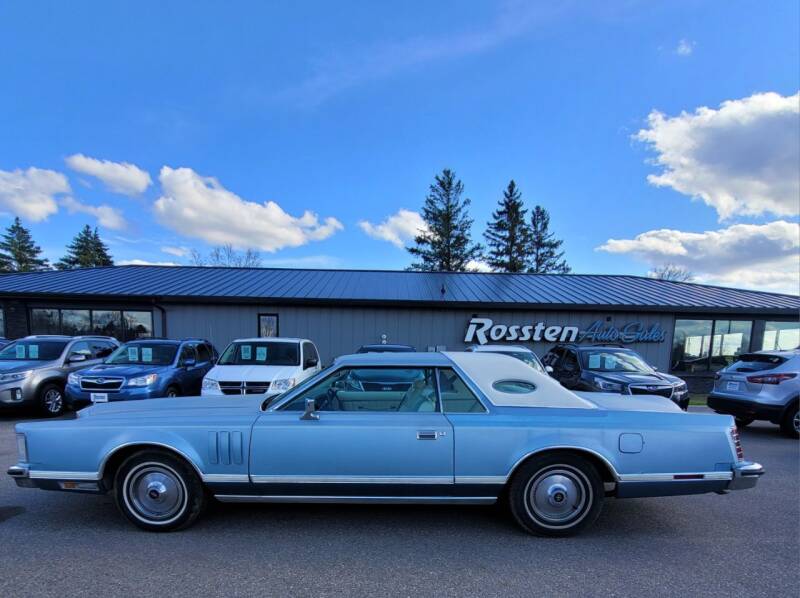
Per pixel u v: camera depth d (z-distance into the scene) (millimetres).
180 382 8781
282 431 3383
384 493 3404
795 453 6469
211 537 3373
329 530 3514
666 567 3002
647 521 3807
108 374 7926
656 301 15070
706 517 3916
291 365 8469
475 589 2693
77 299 14234
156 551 3141
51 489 3447
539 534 3428
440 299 14336
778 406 7602
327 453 3357
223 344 14461
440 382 3680
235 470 3387
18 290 14047
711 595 2660
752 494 4539
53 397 8734
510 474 3379
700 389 14953
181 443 3395
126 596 2580
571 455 3412
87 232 67750
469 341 14648
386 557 3086
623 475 3371
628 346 14906
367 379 3758
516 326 14688
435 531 3514
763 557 3168
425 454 3342
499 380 3693
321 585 2721
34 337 9578
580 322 14844
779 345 15281
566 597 2623
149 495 3455
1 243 66938
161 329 14430
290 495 3439
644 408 3812
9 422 8180
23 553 3100
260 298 13984
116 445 3402
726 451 3447
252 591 2645
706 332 15117
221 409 3803
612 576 2871
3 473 4914
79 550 3146
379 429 3367
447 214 41750
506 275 19562
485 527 3600
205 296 13906
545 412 3518
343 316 14570
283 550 3172
